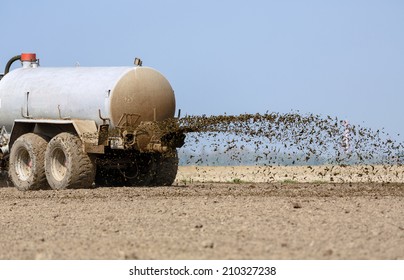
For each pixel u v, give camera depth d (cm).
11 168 5156
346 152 4619
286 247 2423
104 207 3666
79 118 4903
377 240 2548
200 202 3800
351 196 4084
